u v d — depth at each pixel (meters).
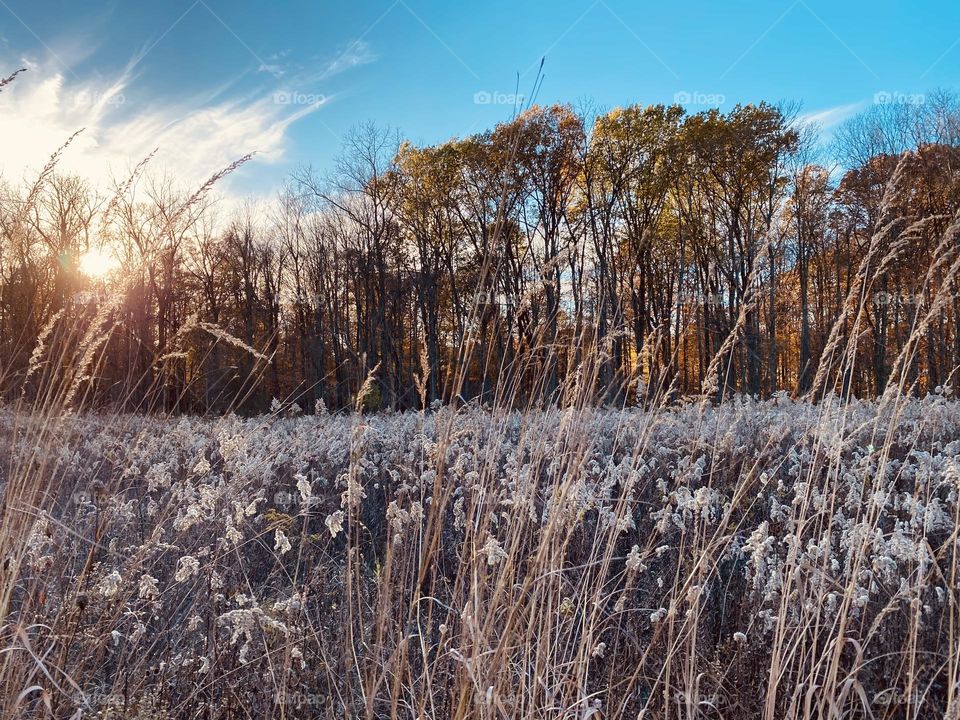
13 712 2.09
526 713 2.33
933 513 3.15
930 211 22.00
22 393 2.84
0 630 2.38
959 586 2.77
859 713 2.69
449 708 2.50
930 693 2.73
